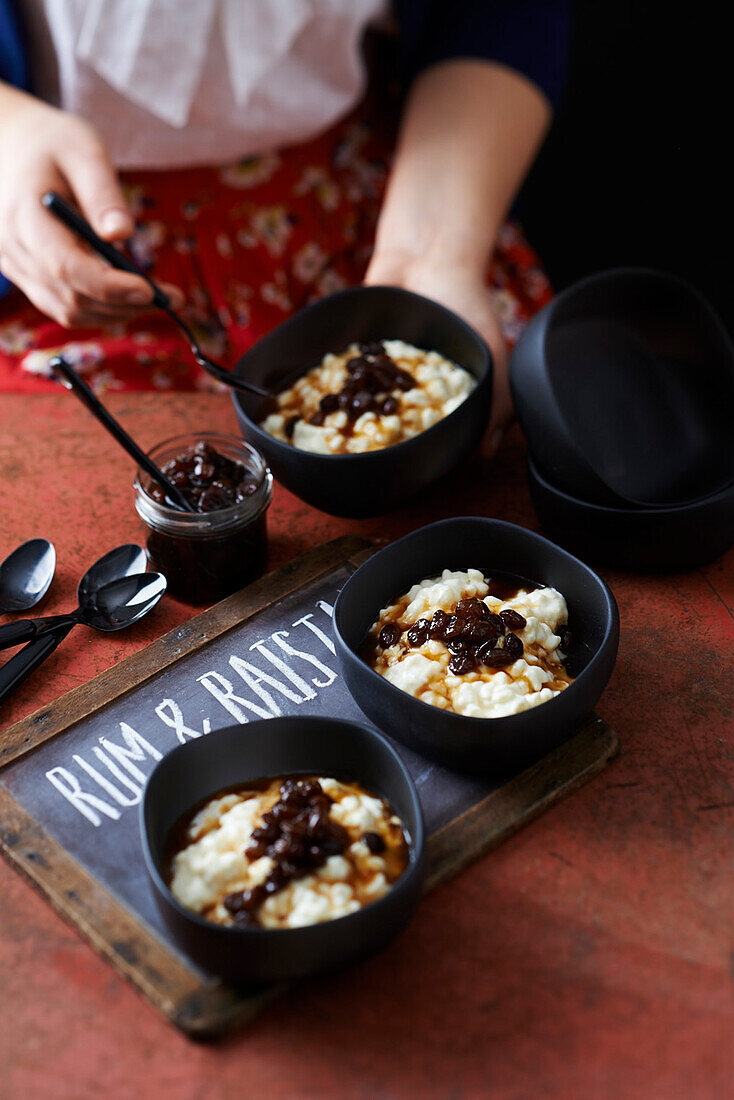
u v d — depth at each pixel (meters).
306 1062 0.59
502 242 1.14
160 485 0.76
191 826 0.63
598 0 1.66
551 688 0.68
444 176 1.00
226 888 0.60
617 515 0.75
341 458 0.75
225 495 0.76
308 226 1.06
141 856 0.65
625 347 0.81
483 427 0.80
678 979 0.61
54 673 0.74
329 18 0.97
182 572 0.76
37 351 1.01
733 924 0.62
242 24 0.95
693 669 0.73
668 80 1.64
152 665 0.73
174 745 0.69
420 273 0.93
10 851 0.65
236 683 0.72
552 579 0.72
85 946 0.62
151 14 0.93
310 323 0.85
